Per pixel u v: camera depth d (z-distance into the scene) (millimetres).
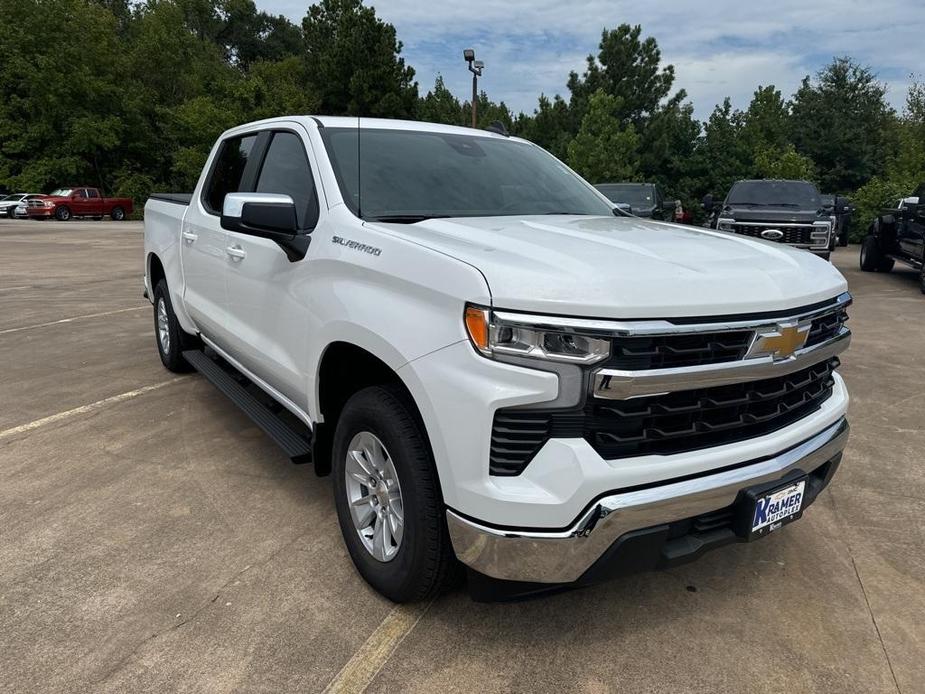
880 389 5680
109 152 45656
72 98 42938
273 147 3795
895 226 13570
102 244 20219
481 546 2168
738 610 2709
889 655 2461
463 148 3750
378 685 2270
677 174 34375
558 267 2188
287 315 3186
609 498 2100
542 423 2107
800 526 3400
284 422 3566
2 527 3244
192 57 52344
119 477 3801
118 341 7094
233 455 4117
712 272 2312
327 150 3285
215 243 4102
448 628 2557
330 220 2969
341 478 2850
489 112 45719
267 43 79188
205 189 4590
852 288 12047
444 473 2227
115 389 5371
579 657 2420
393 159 3393
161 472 3873
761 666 2395
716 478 2266
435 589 2510
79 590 2758
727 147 33250
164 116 46844
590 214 3570
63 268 13984
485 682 2291
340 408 3059
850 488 3824
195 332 5016
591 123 29438
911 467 4105
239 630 2527
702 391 2250
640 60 35438
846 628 2607
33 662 2348
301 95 41188
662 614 2676
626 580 2904
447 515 2252
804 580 2928
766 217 11414
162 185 47156
